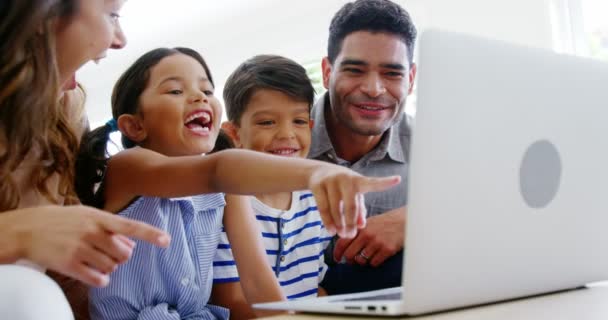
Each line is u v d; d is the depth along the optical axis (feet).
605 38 6.42
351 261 4.06
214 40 10.11
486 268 1.87
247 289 3.42
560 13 6.36
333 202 2.07
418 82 1.65
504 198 1.89
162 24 10.29
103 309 3.11
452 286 1.77
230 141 4.25
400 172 4.58
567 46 6.38
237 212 3.62
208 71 3.78
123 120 3.58
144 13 9.84
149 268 3.15
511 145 1.90
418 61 1.64
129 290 3.11
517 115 1.91
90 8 2.52
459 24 6.84
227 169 2.91
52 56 2.42
